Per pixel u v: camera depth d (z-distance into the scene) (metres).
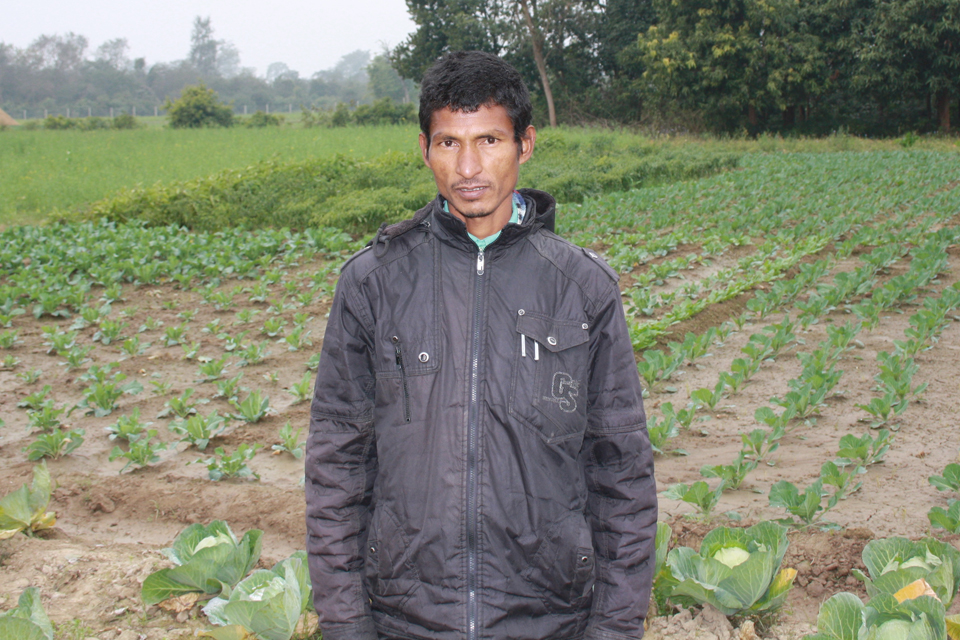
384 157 23.56
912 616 2.47
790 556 3.70
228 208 16.61
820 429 5.66
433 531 1.92
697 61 39.09
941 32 35.06
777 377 6.84
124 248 12.58
